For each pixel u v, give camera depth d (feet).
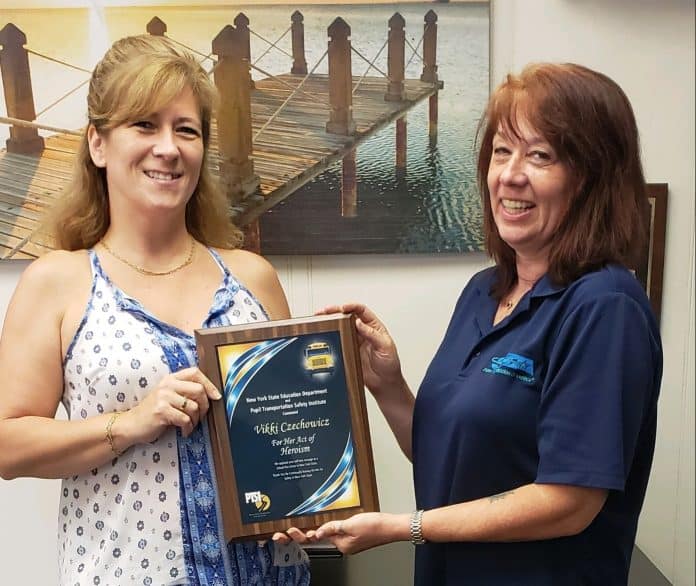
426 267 4.95
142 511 3.10
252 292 3.61
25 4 4.44
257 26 4.51
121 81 3.06
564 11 4.66
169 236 3.44
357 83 4.60
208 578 3.14
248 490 3.12
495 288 3.43
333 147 4.65
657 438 5.25
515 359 2.91
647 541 5.41
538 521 2.73
